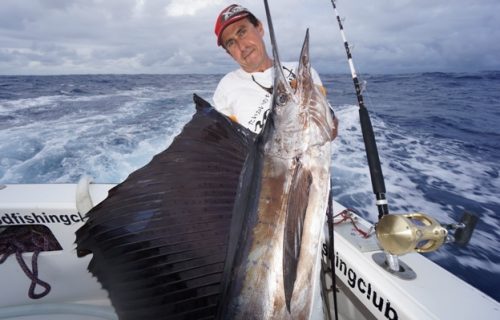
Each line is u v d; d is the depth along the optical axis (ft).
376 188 4.45
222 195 3.55
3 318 5.67
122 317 3.19
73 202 5.63
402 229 3.39
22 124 24.08
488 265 8.61
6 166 16.06
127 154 17.81
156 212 3.34
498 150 16.99
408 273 3.96
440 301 3.55
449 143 18.20
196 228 3.40
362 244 4.58
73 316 5.83
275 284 3.46
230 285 3.36
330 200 3.78
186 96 38.01
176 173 3.52
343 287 4.74
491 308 3.44
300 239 3.51
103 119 25.63
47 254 5.77
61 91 45.62
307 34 3.98
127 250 3.24
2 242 5.65
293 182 3.62
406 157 16.07
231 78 6.98
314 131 3.76
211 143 3.78
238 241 3.46
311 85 3.89
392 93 40.37
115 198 3.32
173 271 3.25
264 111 6.41
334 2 5.77
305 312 3.41
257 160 3.75
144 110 29.40
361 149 17.07
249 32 6.34
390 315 3.70
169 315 3.21
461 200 11.90
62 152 17.81
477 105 30.14
